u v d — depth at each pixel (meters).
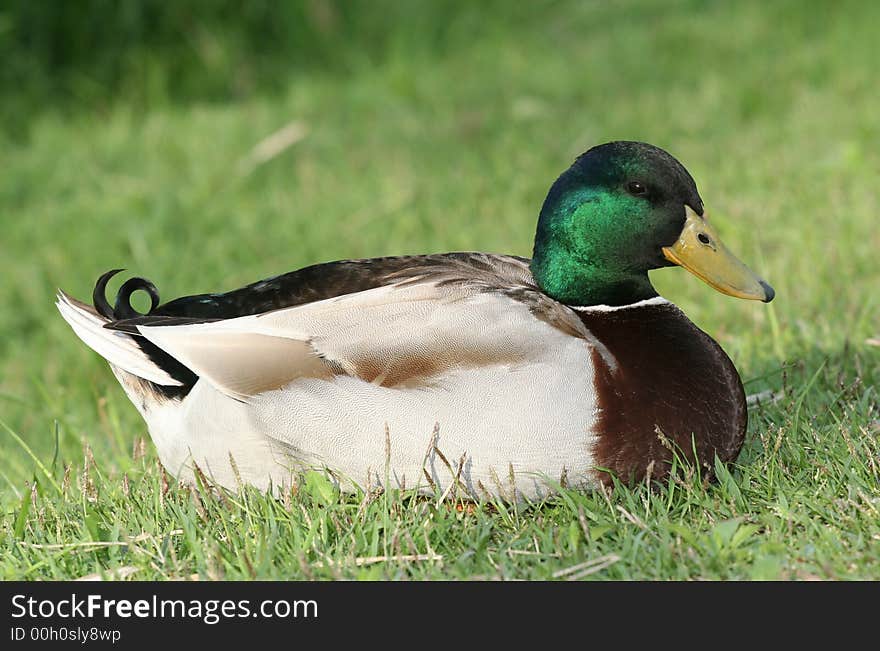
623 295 7.53
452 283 7.18
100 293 8.11
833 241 12.32
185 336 7.26
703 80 20.11
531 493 7.07
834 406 8.27
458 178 16.38
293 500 7.20
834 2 23.80
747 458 7.70
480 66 21.64
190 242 14.69
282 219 15.32
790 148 16.31
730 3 24.62
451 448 6.91
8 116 19.80
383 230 14.77
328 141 18.16
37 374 12.01
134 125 19.62
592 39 23.11
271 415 7.17
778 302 10.83
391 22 22.92
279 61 21.78
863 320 9.94
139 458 8.57
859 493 6.78
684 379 7.14
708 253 7.43
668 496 7.01
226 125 18.83
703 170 15.91
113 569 6.86
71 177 17.41
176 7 21.17
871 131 16.44
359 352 6.99
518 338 6.91
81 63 20.61
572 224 7.50
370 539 6.97
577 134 17.92
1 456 9.95
